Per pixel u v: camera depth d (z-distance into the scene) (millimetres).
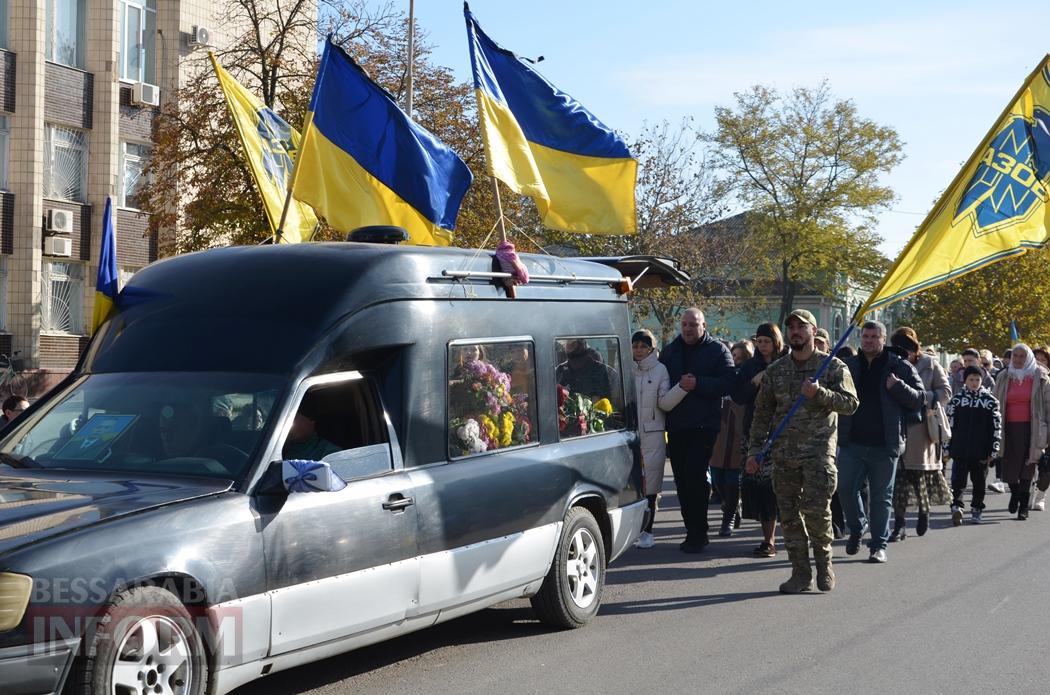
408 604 6434
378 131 10062
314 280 6465
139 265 31875
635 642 7645
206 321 6441
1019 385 14273
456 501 6809
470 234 27359
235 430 5871
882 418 10789
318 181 9898
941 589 9422
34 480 5695
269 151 11375
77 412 6242
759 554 11156
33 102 28625
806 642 7625
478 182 28109
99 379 6430
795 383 9359
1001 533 12867
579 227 10359
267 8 30625
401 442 6602
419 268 6918
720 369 11125
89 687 4789
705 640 7699
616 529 8492
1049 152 9883
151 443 5926
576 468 8016
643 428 11281
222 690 5418
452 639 7746
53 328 29797
